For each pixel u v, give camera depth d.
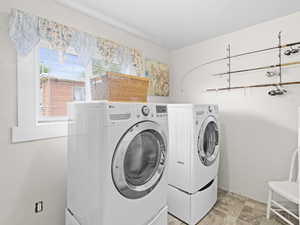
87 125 1.23
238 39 2.35
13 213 1.44
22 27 1.44
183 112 1.83
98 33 2.04
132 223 1.21
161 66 2.95
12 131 1.42
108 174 1.07
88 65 1.98
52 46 1.62
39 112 1.66
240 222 1.79
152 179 1.37
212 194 2.07
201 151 1.87
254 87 2.22
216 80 2.57
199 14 1.95
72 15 1.81
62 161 1.73
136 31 2.37
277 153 2.06
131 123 1.19
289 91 1.96
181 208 1.83
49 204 1.64
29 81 1.52
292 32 1.94
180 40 2.69
